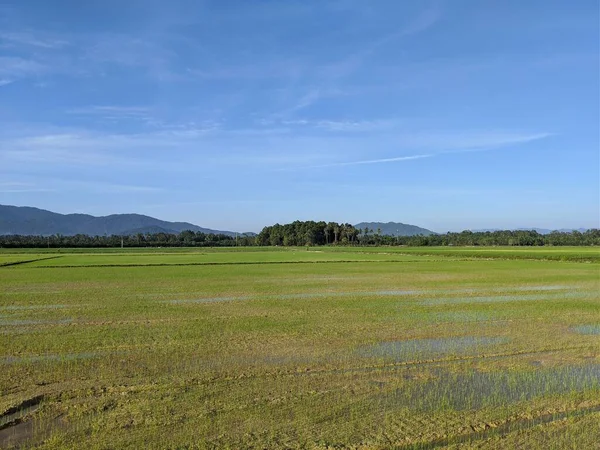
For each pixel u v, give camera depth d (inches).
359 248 6097.4
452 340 674.2
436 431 369.4
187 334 716.7
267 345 644.1
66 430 370.3
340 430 370.9
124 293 1226.0
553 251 3959.2
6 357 584.4
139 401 429.4
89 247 6860.2
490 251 4050.2
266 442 351.3
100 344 652.1
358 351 610.2
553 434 364.5
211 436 360.2
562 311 928.3
